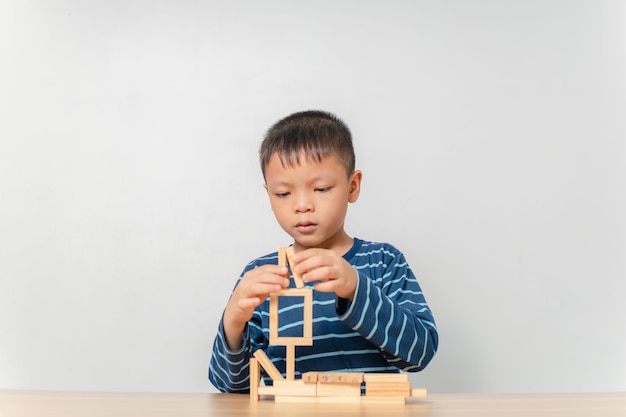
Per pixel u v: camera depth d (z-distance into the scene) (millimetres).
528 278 1979
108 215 2076
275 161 1104
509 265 1984
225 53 2094
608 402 895
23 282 2074
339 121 1215
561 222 1991
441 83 2035
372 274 1259
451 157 2014
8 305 2070
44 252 2080
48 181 2096
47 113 2109
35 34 2127
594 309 1972
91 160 2092
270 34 2090
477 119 2021
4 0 2135
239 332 1000
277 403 858
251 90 2078
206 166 2070
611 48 2021
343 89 2055
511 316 1972
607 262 1979
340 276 940
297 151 1089
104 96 2105
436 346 1112
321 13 2080
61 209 2088
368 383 858
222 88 2086
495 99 2023
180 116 2086
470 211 1999
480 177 2006
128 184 2080
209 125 2080
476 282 1980
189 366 2023
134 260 2061
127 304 2051
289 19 2088
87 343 2047
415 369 1149
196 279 2041
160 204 2070
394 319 1003
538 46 2029
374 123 2033
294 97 2064
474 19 2045
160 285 2047
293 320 1234
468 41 2041
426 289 1981
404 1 2062
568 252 1983
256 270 951
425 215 2000
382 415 716
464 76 2033
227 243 2045
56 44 2123
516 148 2010
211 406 817
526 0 2041
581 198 1994
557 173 2000
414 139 2021
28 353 2055
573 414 739
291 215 1105
